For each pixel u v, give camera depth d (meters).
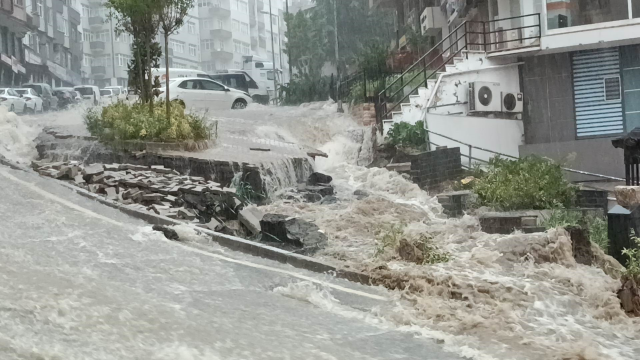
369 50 30.30
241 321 7.17
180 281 8.55
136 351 5.79
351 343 6.91
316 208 14.33
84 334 5.99
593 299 8.83
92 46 78.69
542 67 22.28
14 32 55.06
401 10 39.62
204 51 88.38
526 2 22.42
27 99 34.53
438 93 21.33
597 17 21.55
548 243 10.17
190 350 5.96
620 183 19.69
